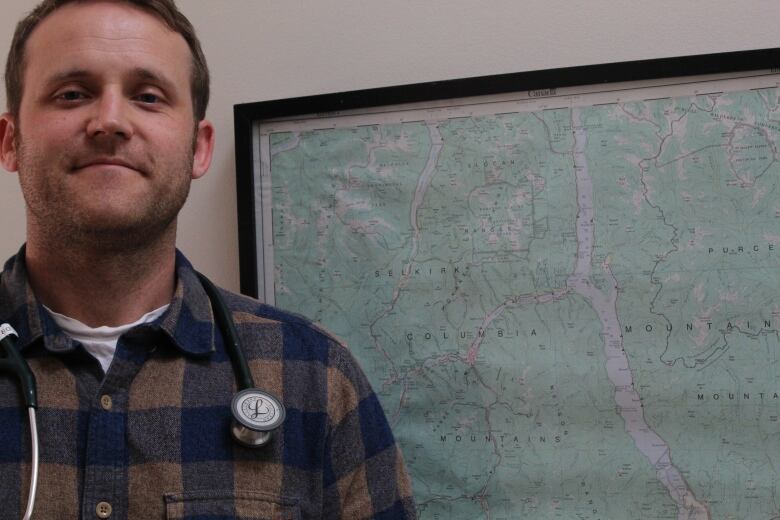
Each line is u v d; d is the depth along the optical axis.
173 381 0.86
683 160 1.06
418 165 1.15
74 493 0.78
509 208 1.11
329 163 1.18
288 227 1.18
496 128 1.12
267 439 0.83
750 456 1.01
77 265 0.85
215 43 1.27
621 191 1.08
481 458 1.09
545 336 1.08
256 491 0.83
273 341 0.93
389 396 1.13
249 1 1.26
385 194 1.15
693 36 1.10
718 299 1.04
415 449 1.11
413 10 1.20
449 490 1.09
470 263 1.12
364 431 0.94
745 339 1.03
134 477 0.80
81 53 0.83
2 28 1.34
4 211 1.32
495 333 1.10
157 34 0.88
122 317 0.89
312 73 1.23
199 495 0.80
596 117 1.09
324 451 0.90
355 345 1.14
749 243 1.04
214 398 0.86
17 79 0.88
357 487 0.93
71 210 0.79
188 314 0.91
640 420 1.05
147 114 0.86
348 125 1.17
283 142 1.20
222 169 1.25
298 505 0.84
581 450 1.06
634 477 1.04
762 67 1.04
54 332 0.84
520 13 1.16
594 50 1.13
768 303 1.02
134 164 0.82
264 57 1.25
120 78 0.84
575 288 1.08
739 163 1.05
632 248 1.07
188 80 0.92
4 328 0.83
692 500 1.02
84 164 0.81
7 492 0.77
